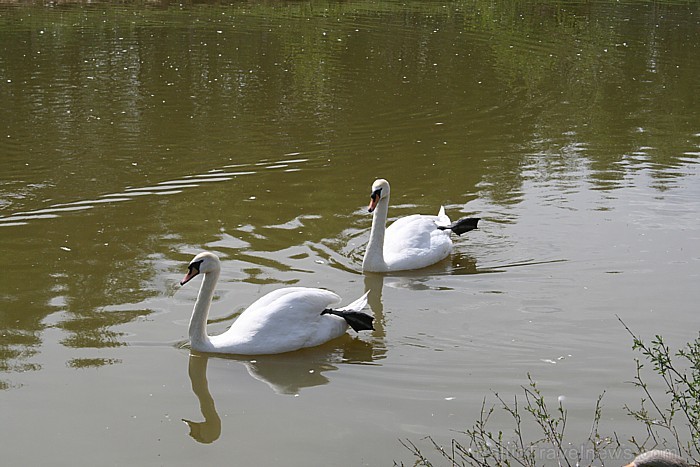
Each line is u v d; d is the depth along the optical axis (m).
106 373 9.30
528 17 36.38
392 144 18.33
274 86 23.56
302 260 12.37
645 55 28.70
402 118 20.52
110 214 13.97
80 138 18.39
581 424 8.23
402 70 25.89
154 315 10.62
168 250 12.55
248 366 9.60
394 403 8.73
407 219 13.20
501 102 22.27
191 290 11.33
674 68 26.70
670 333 10.12
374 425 8.33
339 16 35.75
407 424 8.33
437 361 9.61
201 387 9.09
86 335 10.09
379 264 12.02
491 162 17.09
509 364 9.48
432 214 14.26
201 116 20.41
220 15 35.16
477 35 31.94
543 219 13.96
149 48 28.14
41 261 12.08
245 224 13.62
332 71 25.56
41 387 8.98
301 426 8.34
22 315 10.51
